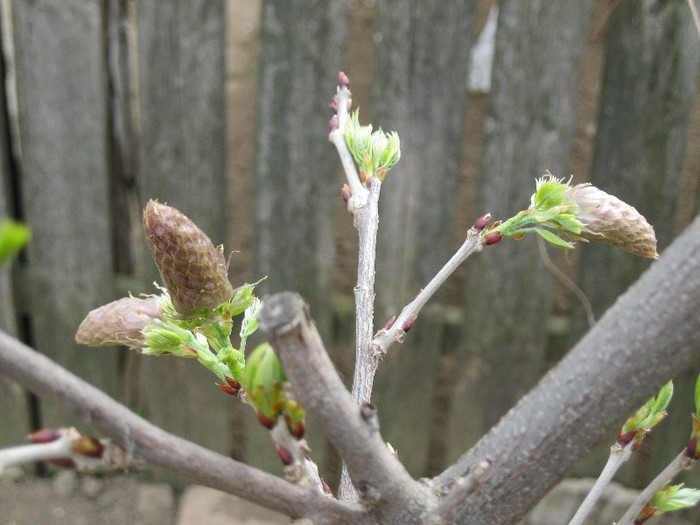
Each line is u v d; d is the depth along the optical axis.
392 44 0.72
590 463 0.87
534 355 0.83
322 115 0.75
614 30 0.70
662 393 0.21
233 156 0.95
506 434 0.15
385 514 0.14
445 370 0.92
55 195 0.80
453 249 0.93
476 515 0.15
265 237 0.81
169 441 0.12
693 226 0.14
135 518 0.92
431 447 0.96
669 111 0.71
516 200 0.75
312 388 0.13
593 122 0.88
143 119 0.77
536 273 0.79
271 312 0.12
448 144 0.76
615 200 0.23
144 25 0.73
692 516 0.87
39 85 0.76
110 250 0.83
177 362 0.88
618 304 0.14
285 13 0.72
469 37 0.72
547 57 0.71
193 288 0.21
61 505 0.92
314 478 0.19
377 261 0.80
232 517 0.89
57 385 0.11
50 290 0.85
